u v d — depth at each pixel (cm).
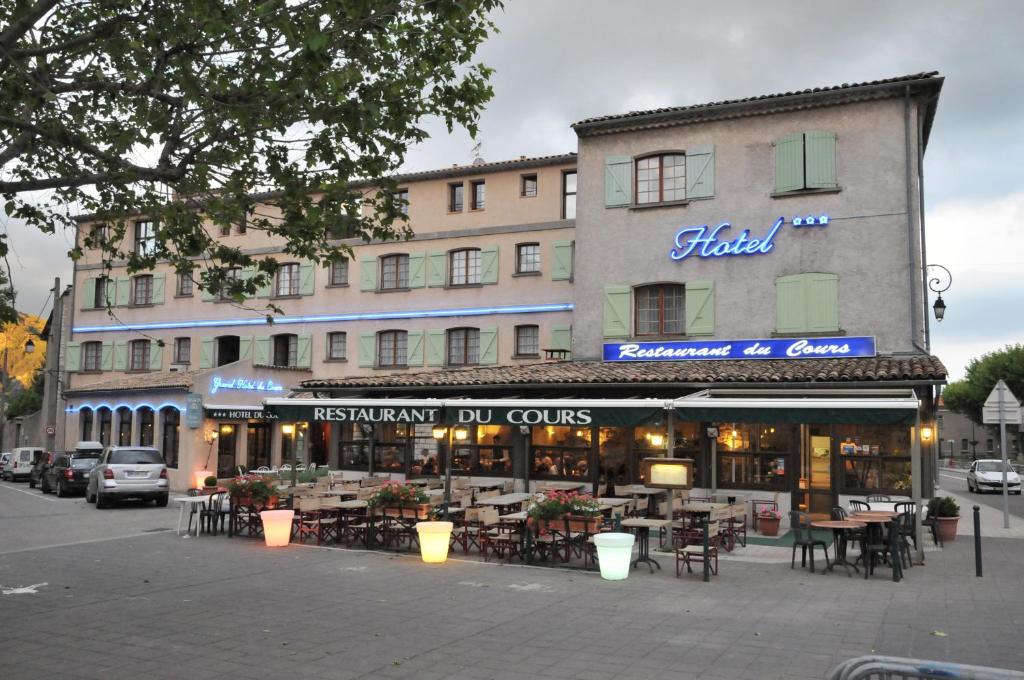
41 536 1742
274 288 3400
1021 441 7094
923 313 2020
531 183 3052
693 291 2173
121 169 952
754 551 1515
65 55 977
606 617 962
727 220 2164
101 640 845
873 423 1305
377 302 3173
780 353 2053
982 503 2952
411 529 1524
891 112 2034
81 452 2925
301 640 848
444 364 3030
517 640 853
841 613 984
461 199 3097
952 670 443
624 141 2306
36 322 4300
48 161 1090
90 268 3853
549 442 2088
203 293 3534
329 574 1253
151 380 3278
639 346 2202
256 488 1692
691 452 1930
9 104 975
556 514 1341
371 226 1109
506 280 2956
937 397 2020
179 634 872
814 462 1827
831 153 2066
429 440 2291
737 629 902
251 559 1402
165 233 1077
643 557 1309
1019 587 1158
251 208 1070
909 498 1723
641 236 2259
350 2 920
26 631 884
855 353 1986
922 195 2062
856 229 2034
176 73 987
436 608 1010
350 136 1015
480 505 1692
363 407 1750
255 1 930
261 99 964
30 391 5522
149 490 2395
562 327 2847
